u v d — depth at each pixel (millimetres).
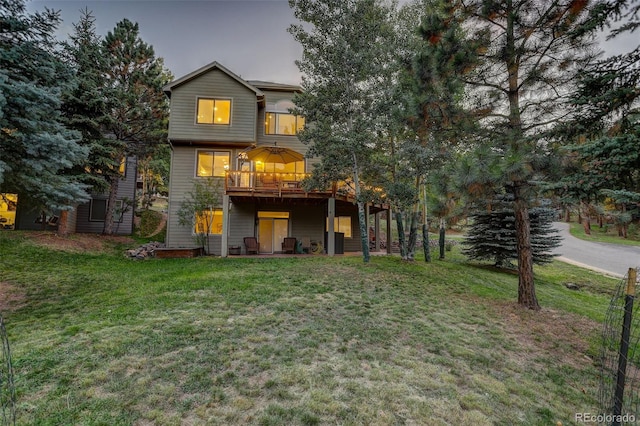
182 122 13102
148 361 3441
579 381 3680
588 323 5703
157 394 2865
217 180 13234
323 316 5105
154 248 12578
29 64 6617
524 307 6297
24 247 9586
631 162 3762
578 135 4879
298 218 14133
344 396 2961
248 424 2521
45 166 6523
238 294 6105
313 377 3264
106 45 13602
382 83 10047
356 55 9508
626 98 4035
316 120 10461
